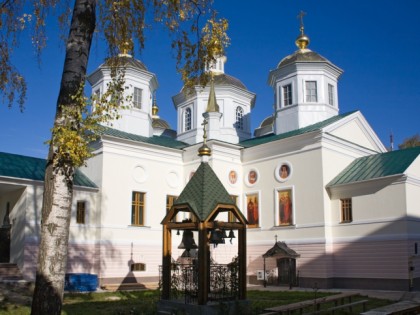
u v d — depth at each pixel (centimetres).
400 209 2380
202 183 1314
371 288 2423
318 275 2591
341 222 2612
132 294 2156
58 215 948
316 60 3275
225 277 1320
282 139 2894
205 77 1427
